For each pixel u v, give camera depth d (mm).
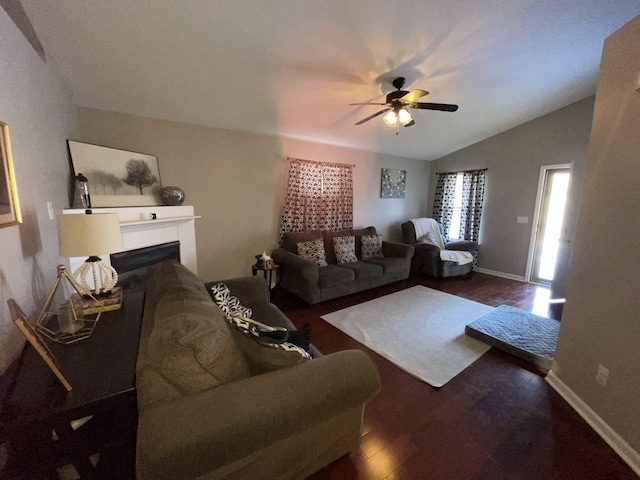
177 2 1680
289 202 3994
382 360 2291
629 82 1456
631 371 1409
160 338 981
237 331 1218
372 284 3961
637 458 1362
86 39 1867
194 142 3219
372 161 5008
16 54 1337
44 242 1560
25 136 1398
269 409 956
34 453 926
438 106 2504
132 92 2502
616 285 1508
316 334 2709
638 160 1395
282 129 3631
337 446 1333
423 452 1463
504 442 1522
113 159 2559
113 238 1440
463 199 5254
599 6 2092
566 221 3490
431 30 2119
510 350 2365
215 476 960
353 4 1800
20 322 830
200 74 2379
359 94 2951
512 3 1970
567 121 3961
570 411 1742
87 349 1120
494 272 5012
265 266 3486
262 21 1876
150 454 788
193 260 3240
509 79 3049
